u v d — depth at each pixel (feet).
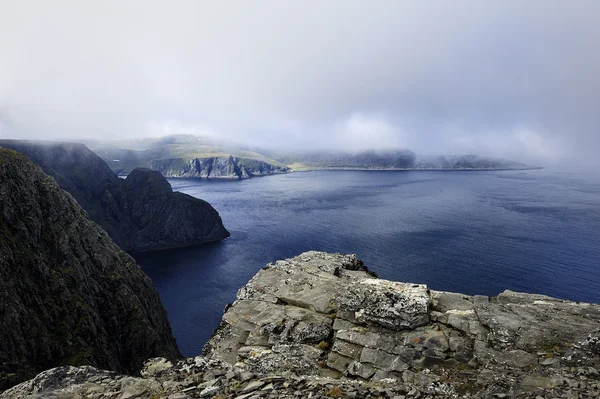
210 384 39.96
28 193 276.21
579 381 36.55
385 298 55.83
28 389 41.45
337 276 74.74
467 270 392.27
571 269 386.52
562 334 45.80
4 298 205.26
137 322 281.33
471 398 37.42
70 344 224.94
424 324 52.16
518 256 435.94
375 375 45.50
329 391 36.73
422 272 392.27
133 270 340.18
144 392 39.68
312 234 623.77
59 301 242.99
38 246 261.65
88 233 312.29
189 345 324.39
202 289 444.96
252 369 50.06
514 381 38.45
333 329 56.08
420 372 44.39
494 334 47.42
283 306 64.28
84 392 40.14
